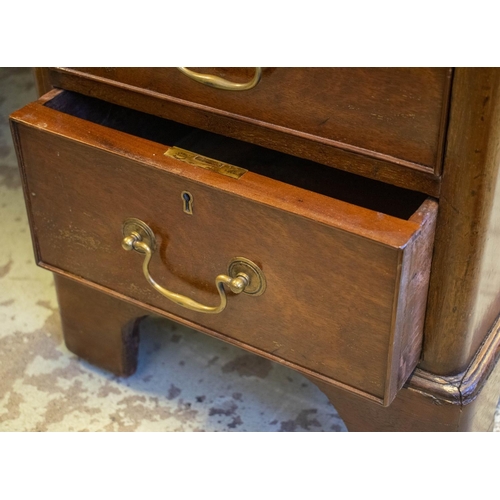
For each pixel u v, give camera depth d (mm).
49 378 1205
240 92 870
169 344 1258
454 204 831
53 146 953
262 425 1145
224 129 910
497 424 1146
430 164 811
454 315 914
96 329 1170
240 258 896
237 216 865
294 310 903
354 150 837
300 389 1194
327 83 815
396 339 857
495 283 973
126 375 1203
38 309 1301
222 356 1242
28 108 974
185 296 974
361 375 903
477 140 781
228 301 950
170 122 1089
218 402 1175
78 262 1053
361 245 806
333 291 858
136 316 1114
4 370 1212
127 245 946
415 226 806
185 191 882
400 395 990
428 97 773
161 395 1185
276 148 889
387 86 787
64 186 984
